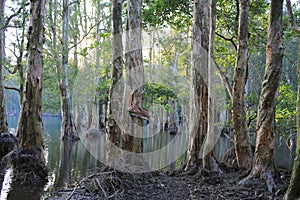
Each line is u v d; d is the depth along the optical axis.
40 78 9.52
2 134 12.91
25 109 9.34
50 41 19.95
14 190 7.80
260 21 13.11
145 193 7.08
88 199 6.62
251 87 25.95
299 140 5.17
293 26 8.09
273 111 6.81
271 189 6.39
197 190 7.17
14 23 15.62
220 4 12.05
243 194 6.47
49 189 7.91
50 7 20.14
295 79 21.58
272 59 6.76
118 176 7.32
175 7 11.34
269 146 6.80
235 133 9.27
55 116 50.06
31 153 9.10
